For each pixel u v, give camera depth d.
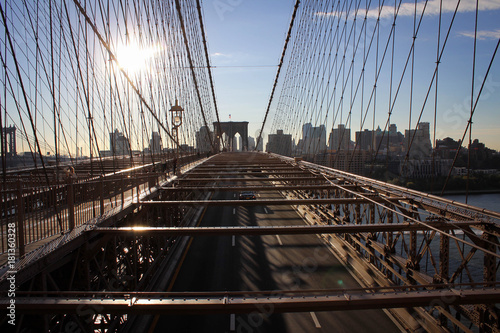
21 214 6.18
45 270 6.19
